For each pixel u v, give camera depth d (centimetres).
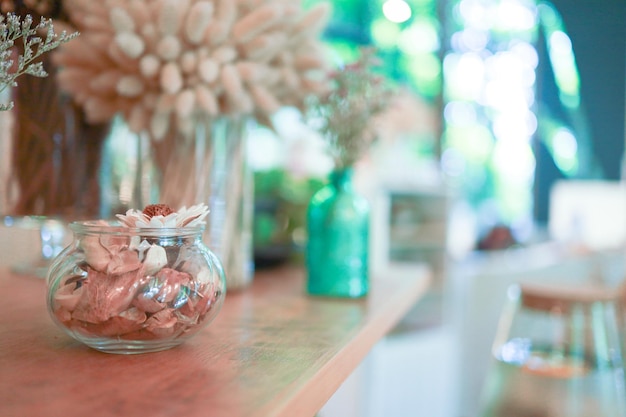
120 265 48
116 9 63
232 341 55
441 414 173
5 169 68
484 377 185
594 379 125
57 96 71
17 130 68
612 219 279
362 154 82
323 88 78
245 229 82
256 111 78
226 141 77
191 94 67
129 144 75
